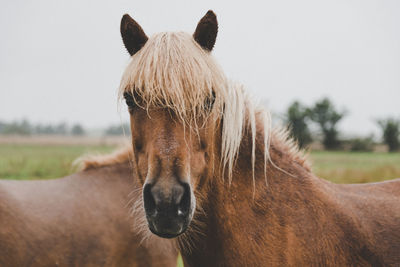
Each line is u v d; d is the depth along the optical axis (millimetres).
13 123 96875
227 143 1910
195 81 1761
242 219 1922
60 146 41250
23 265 2684
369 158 29125
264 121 2080
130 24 2035
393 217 2080
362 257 1923
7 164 14734
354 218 1995
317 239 1887
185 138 1775
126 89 1914
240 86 2088
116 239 3039
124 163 3387
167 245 3160
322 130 44250
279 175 2041
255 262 1871
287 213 1928
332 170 14594
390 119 45125
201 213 1976
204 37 1990
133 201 3174
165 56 1803
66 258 2834
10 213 2764
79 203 3055
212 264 1991
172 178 1674
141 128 1886
